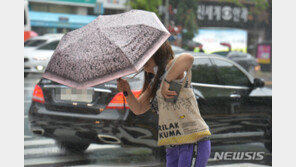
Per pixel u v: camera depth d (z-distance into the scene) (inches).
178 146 306.8
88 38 269.1
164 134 306.0
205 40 2674.7
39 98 543.8
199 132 297.4
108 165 526.6
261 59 2623.0
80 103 513.3
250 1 2849.4
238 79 614.2
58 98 528.7
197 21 2596.0
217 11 2716.5
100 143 514.3
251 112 609.3
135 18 277.1
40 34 2743.6
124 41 263.6
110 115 496.7
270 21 2896.2
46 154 569.0
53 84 535.8
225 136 579.5
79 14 2743.6
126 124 492.7
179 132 299.6
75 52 267.6
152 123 494.6
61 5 2714.1
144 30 269.3
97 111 502.6
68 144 578.9
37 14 2719.0
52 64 272.5
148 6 1866.4
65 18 2726.4
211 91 571.2
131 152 597.9
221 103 575.5
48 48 1469.0
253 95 614.2
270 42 2640.3
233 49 2726.4
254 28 2876.5
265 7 2878.9
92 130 502.3
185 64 289.9
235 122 591.5
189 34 2479.1
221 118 574.6
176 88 294.7
